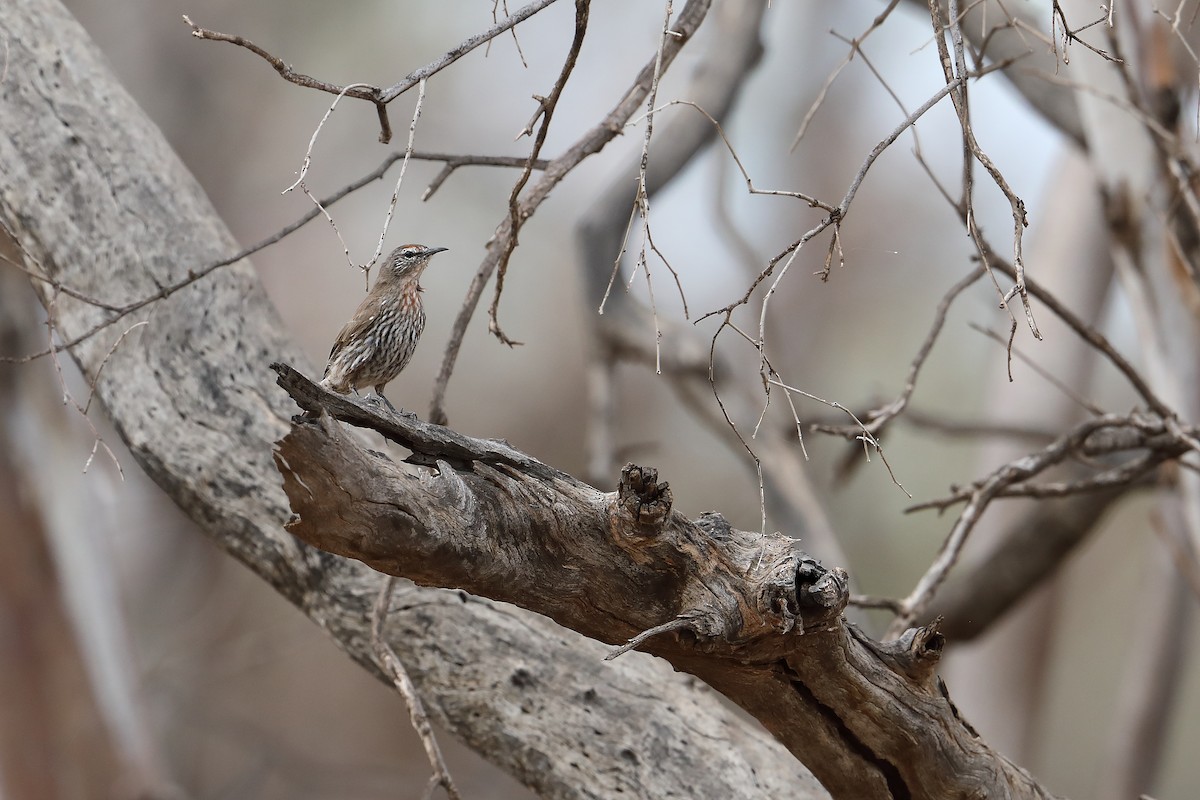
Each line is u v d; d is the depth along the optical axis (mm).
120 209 8375
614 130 7113
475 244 26047
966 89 5289
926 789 6238
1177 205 9758
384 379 9555
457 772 23328
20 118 8414
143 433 7914
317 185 26000
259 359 8273
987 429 12117
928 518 23250
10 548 14992
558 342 27125
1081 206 16797
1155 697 18203
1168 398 10062
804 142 26562
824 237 26141
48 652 15203
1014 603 13977
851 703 5953
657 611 5504
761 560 5457
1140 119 8797
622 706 7570
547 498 5320
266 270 26203
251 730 20891
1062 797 6672
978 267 8594
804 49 26422
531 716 7504
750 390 12828
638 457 24891
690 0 7191
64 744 15273
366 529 4828
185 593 24266
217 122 26250
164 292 6957
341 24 26078
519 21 5641
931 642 5984
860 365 25906
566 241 26484
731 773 7363
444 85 25641
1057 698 27250
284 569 7809
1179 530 13148
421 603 7719
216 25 26078
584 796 7312
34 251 8297
